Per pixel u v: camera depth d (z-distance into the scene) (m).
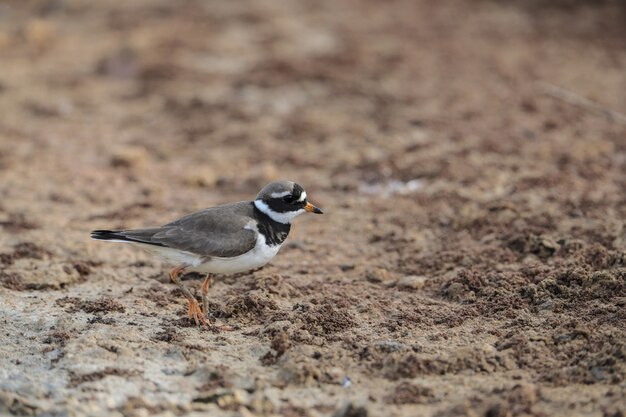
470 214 14.20
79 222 14.72
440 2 27.58
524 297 11.43
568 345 9.98
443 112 19.11
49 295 11.91
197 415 8.91
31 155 17.89
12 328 10.81
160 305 11.62
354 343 10.36
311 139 18.31
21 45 24.62
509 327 10.70
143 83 21.80
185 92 21.05
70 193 16.00
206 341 10.53
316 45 23.69
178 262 10.94
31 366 9.88
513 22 25.28
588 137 17.39
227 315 11.28
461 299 11.60
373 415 8.78
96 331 10.66
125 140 18.80
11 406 8.98
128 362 9.92
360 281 12.45
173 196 15.95
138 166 17.39
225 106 20.16
